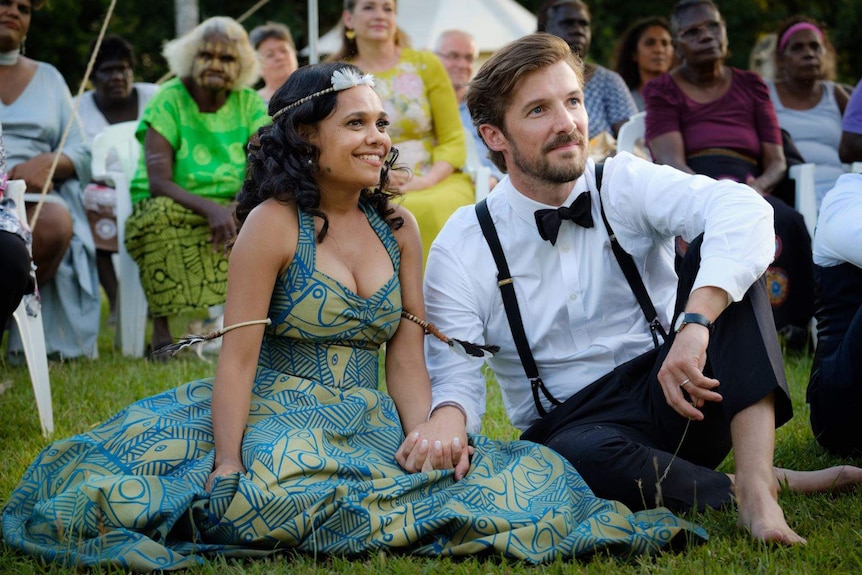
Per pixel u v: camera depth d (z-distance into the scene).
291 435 2.63
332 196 2.90
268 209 2.81
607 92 6.67
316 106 2.82
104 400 4.44
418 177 5.87
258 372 2.88
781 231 5.33
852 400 3.14
